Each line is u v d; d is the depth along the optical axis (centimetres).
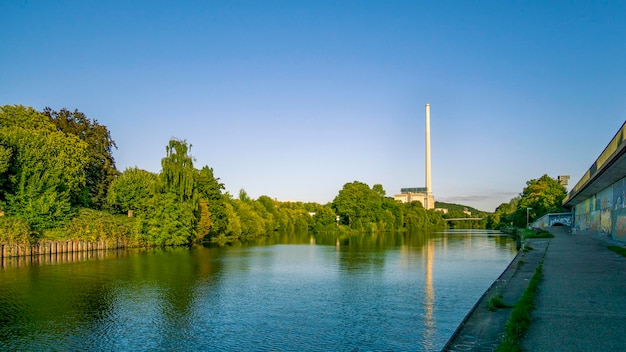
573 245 4925
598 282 2309
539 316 1593
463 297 2866
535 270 2836
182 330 2162
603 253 3900
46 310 2603
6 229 5778
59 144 7862
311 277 3822
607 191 6041
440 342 1920
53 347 1939
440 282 3475
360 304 2678
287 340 1977
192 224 8244
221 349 1875
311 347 1878
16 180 6438
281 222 15700
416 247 7569
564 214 10675
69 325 2272
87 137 9538
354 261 5172
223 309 2589
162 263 5050
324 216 15475
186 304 2736
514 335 1338
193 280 3688
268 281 3609
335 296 2938
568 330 1409
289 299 2856
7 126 7556
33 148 6756
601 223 6488
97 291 3189
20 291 3195
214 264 4916
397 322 2252
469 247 7438
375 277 3778
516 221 15825
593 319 1543
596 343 1273
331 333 2070
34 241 6178
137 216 7981
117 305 2720
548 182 13688
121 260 5391
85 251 6731
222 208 9956
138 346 1934
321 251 6806
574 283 2286
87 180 9269
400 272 4091
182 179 8088
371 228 15975
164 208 7869
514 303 1914
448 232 16625
